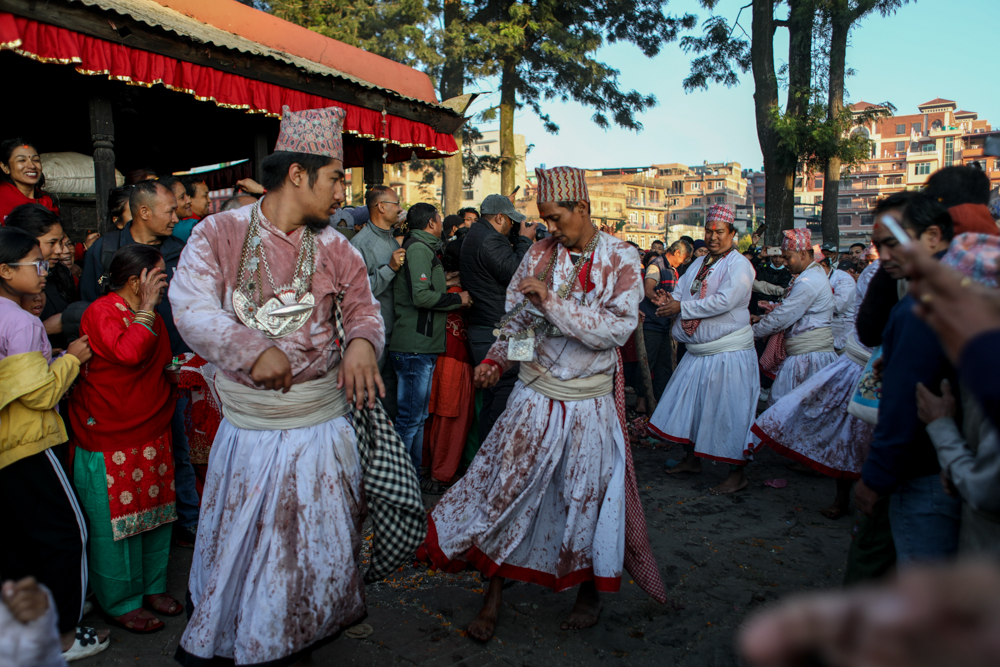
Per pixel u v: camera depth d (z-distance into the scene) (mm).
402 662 2838
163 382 3178
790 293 5379
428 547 3066
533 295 2766
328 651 2902
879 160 71625
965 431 1859
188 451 3850
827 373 4488
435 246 4773
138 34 4711
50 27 4234
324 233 2500
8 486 2656
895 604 425
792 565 3840
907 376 2021
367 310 2521
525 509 2949
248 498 2305
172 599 3248
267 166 2391
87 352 2902
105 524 2969
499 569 3000
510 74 18281
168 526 3260
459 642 2998
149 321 2990
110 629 3084
